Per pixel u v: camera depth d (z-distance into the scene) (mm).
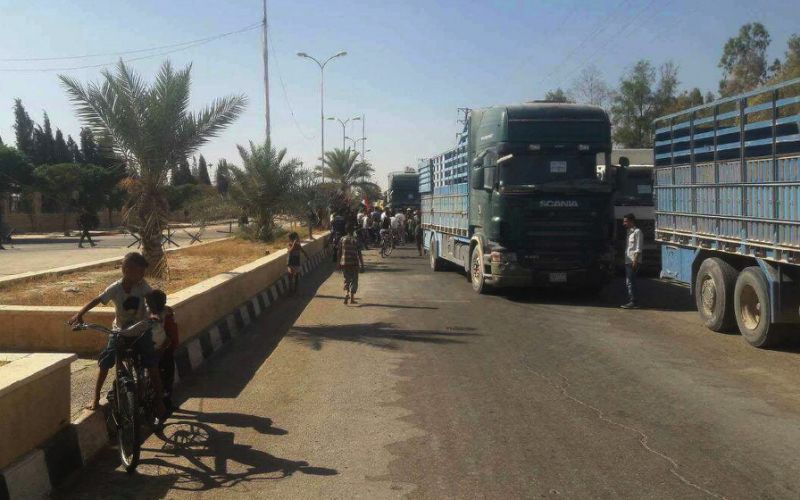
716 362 9133
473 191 16938
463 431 6355
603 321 12500
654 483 5117
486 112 16188
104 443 5957
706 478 5207
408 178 46156
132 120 14344
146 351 6008
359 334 11258
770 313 9602
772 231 9258
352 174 63031
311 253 25391
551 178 15023
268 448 5957
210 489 5121
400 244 36219
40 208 52844
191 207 29172
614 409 7016
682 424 6516
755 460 5570
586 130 15086
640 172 20516
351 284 14875
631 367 8852
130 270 6051
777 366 8875
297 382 8180
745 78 55125
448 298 15797
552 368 8812
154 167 14688
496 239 15195
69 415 5543
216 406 7211
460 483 5168
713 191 11062
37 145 68188
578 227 15078
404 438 6176
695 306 14344
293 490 5082
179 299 9188
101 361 5758
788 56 41219
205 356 9469
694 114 11773
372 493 5008
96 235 47531
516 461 5598
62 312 8500
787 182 8812
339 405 7215
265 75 32719
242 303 12883
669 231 12969
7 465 4699
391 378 8328
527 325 12086
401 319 12789
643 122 55375
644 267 20094
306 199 29141
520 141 14992
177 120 14742
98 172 54438
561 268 15055
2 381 4777
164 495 5020
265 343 10586
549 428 6422
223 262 18328
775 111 9156
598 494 4934
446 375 8461
